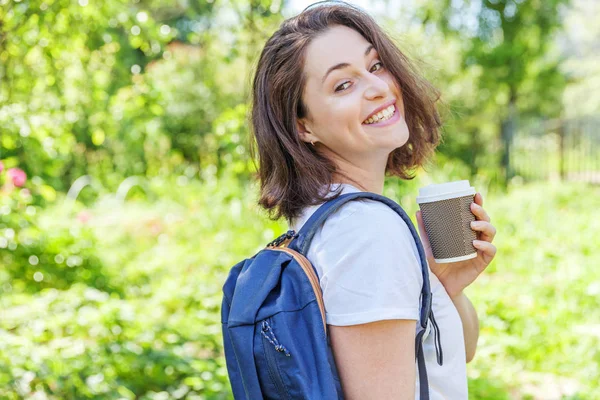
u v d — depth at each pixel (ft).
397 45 5.83
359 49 5.12
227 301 5.28
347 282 4.43
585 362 14.88
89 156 42.75
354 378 4.42
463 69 51.47
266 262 4.89
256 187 6.07
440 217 5.19
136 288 22.49
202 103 47.16
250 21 16.92
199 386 12.87
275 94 5.20
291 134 5.18
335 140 5.10
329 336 4.54
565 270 20.67
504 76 51.47
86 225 27.48
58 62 15.78
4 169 21.18
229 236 27.40
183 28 48.62
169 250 26.53
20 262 21.57
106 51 17.35
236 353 4.68
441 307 5.19
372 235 4.45
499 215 30.66
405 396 4.39
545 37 53.01
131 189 41.57
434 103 6.01
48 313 16.31
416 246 4.63
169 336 15.70
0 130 15.40
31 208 22.76
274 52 5.27
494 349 15.49
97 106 17.89
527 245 25.18
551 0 50.88
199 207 33.37
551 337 15.99
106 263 23.86
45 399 11.86
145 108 19.43
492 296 18.85
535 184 45.24
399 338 4.39
